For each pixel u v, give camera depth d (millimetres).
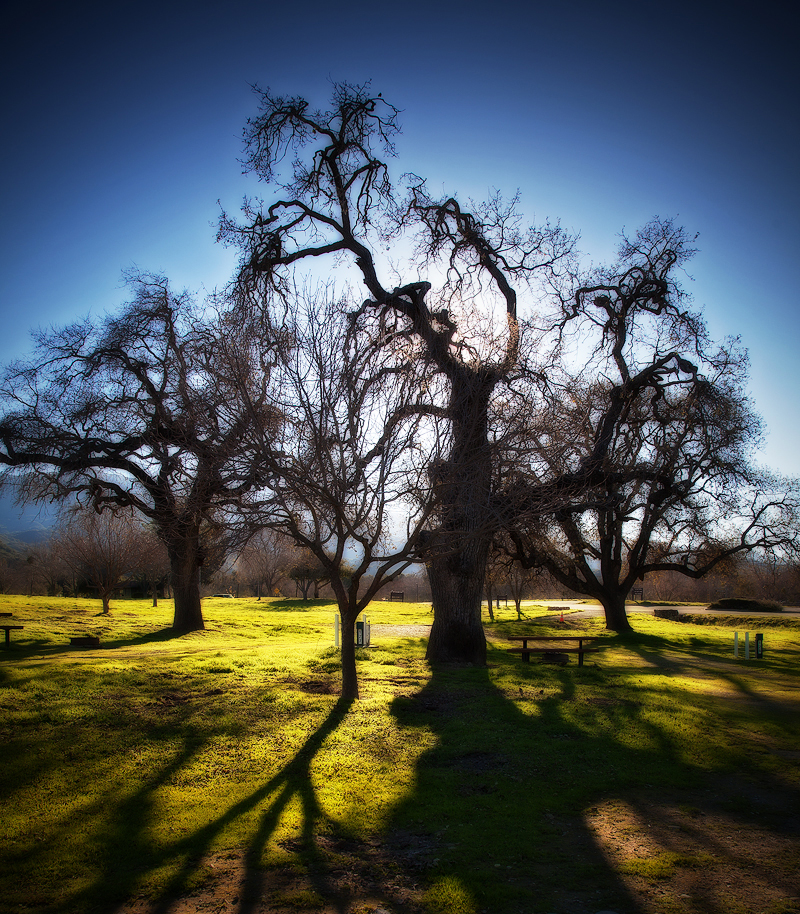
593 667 16219
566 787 7480
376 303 14477
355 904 4941
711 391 22188
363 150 16953
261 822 6336
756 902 5008
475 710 10836
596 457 16125
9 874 5297
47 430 20391
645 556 28391
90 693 10805
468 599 16281
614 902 5000
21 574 65812
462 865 5602
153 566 38344
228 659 14617
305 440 9406
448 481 9664
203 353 10789
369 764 8078
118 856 5637
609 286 21938
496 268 18391
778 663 20094
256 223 16141
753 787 7609
